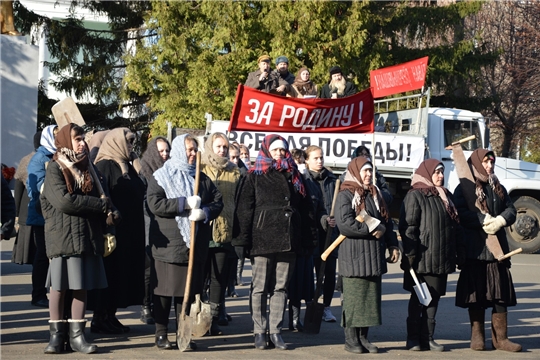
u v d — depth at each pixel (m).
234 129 7.92
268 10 21.31
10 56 19.52
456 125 15.77
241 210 6.73
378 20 23.80
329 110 7.96
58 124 7.10
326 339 7.40
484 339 7.16
